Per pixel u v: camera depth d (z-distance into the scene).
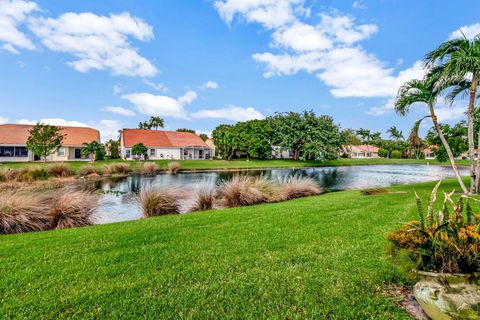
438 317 2.30
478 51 9.03
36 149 30.77
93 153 39.72
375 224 6.03
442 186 13.47
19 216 7.11
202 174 28.80
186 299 3.06
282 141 52.75
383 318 2.63
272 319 2.67
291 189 13.08
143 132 51.03
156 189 10.38
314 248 4.59
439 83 9.90
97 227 6.65
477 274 2.29
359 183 21.69
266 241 5.05
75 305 2.96
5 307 2.92
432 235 2.51
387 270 3.62
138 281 3.50
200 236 5.48
